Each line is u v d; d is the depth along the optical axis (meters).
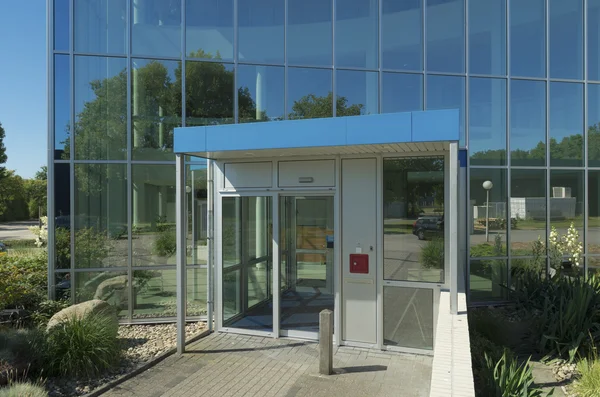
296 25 8.98
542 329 7.26
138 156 8.36
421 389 4.89
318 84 9.01
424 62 9.39
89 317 6.00
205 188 8.47
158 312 8.31
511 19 9.87
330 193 6.36
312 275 6.58
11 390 4.46
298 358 5.87
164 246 8.41
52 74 8.12
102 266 8.20
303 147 5.43
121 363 5.80
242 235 7.06
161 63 8.48
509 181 9.84
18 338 5.51
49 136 8.09
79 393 4.95
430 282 5.91
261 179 6.73
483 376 5.02
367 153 6.16
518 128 9.92
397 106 9.34
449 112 4.84
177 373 5.46
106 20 8.31
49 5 8.11
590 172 10.19
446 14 9.55
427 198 5.94
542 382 6.15
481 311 8.52
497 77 9.78
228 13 8.72
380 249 6.09
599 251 10.12
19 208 53.00
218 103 8.66
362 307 6.20
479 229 9.80
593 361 6.41
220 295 6.98
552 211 9.99
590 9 10.18
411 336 5.98
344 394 4.80
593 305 7.46
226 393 4.89
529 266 9.73
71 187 8.12
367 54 9.21
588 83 10.13
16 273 8.26
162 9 8.52
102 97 8.27
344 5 9.15
